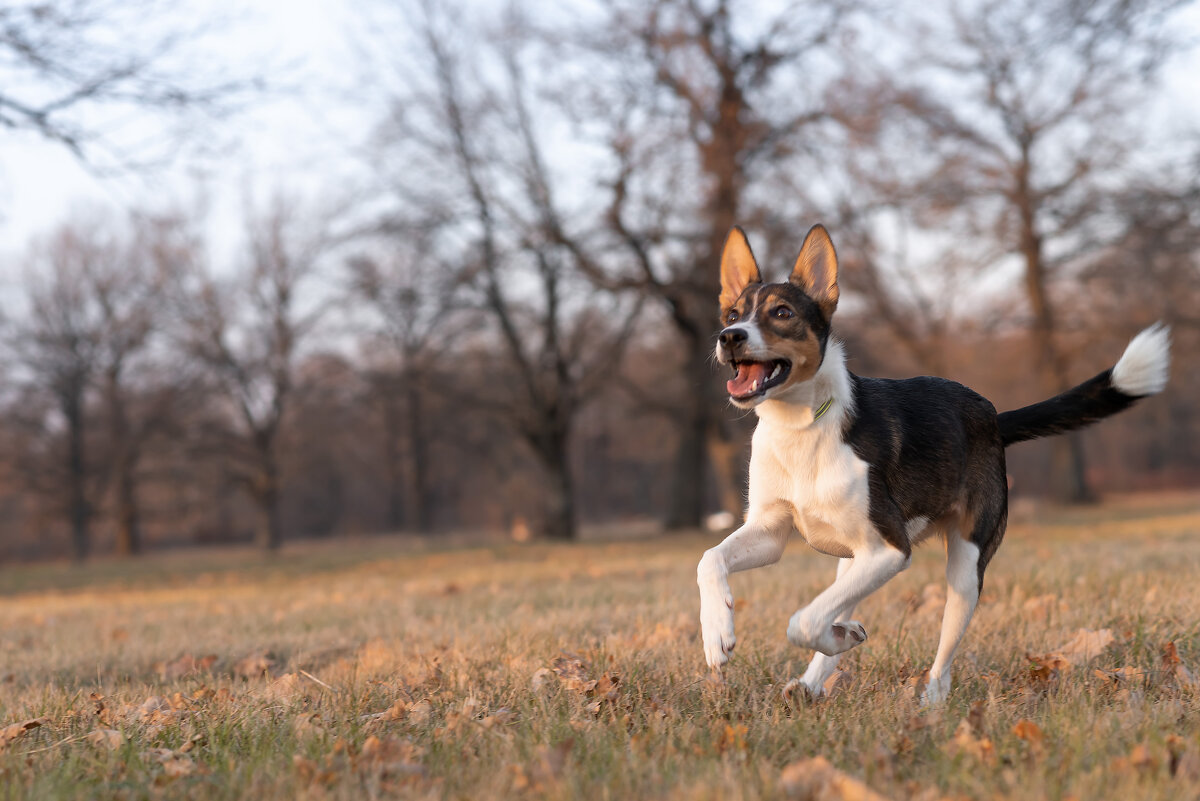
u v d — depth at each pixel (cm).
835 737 341
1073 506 3056
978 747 310
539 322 2562
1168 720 338
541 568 1448
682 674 446
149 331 3553
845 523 388
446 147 2350
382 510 6303
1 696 516
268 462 3534
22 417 3697
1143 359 459
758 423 414
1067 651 472
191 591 1585
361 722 381
